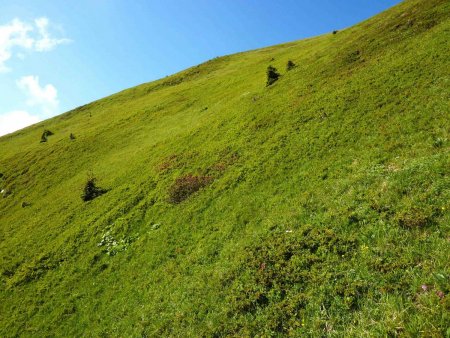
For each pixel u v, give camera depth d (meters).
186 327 16.31
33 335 23.89
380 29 49.12
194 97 75.25
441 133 21.33
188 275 21.12
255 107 45.12
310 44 79.00
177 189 34.00
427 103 25.88
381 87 32.50
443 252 11.43
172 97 81.31
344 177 22.00
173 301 19.16
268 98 46.47
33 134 95.31
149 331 17.97
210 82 83.00
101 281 26.52
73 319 23.73
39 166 64.56
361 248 14.20
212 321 15.33
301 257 15.73
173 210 31.16
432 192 15.09
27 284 30.53
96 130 74.12
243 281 16.56
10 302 28.77
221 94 67.31
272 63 72.19
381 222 14.98
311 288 13.68
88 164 58.34
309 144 29.89
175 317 17.45
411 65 33.44
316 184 23.28
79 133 76.75
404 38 42.16
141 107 82.06
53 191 53.06
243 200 26.80
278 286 14.81
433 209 14.05
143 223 31.89
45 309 26.19
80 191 47.22
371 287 12.02
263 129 37.72
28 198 54.28
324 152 27.58
